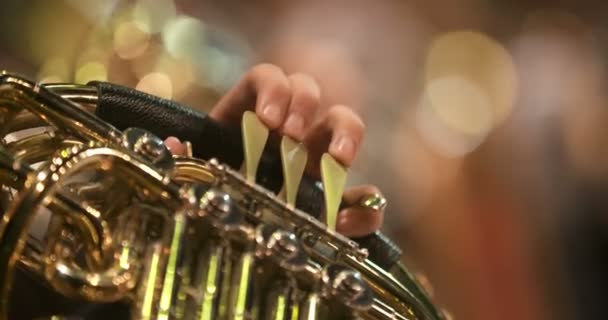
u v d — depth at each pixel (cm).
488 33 313
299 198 130
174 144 125
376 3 301
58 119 110
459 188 279
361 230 137
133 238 108
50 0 218
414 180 271
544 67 305
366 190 139
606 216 275
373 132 273
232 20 262
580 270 270
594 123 287
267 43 275
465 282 264
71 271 101
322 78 276
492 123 294
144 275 104
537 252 274
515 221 277
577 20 318
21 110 110
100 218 105
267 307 112
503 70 305
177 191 108
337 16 291
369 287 120
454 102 294
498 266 270
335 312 119
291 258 111
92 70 220
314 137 141
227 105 144
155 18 228
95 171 113
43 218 136
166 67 226
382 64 291
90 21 221
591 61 305
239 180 113
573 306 265
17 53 214
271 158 131
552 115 294
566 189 282
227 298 109
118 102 124
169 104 129
